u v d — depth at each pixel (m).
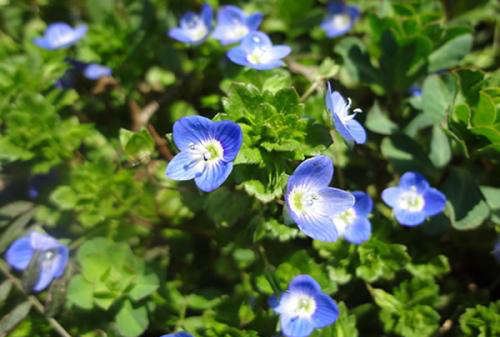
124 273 0.09
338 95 0.09
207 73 0.12
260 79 0.10
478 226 0.10
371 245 0.09
